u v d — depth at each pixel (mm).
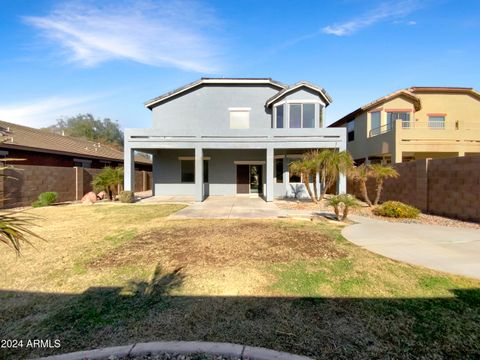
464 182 8609
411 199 10852
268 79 17797
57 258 5082
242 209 11578
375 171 11195
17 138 15391
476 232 7062
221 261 4930
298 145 14203
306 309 3262
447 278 4133
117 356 2434
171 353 2461
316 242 6184
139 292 3744
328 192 17719
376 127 18875
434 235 6789
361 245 5938
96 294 3686
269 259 5035
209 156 18250
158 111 18219
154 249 5641
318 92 16031
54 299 3547
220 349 2492
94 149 22891
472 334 2734
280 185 17391
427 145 15414
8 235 2229
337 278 4172
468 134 15445
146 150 17516
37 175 12656
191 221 8797
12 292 3744
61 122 54000
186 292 3736
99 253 5375
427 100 20266
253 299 3525
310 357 2406
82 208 11828
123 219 9133
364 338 2684
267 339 2678
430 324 2920
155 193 18219
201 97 18188
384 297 3557
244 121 18141
